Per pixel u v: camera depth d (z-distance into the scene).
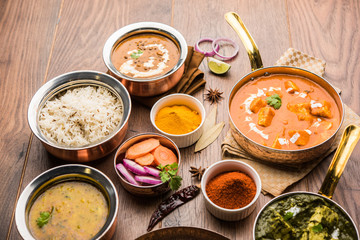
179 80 0.78
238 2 0.92
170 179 0.66
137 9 0.92
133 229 0.67
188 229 0.62
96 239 0.59
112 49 0.79
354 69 0.82
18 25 0.90
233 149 0.72
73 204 0.64
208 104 0.79
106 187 0.64
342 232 0.60
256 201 0.64
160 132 0.72
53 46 0.87
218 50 0.86
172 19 0.90
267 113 0.71
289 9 0.91
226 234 0.66
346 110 0.76
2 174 0.72
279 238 0.60
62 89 0.75
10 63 0.84
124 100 0.73
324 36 0.87
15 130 0.76
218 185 0.66
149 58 0.78
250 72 0.77
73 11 0.92
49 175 0.65
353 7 0.91
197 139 0.74
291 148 0.68
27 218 0.63
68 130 0.71
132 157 0.69
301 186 0.70
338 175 0.64
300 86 0.75
